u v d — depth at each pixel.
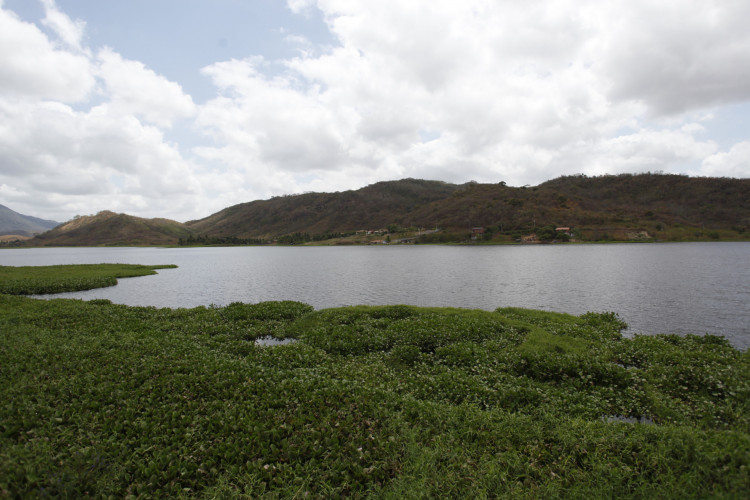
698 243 189.25
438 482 7.56
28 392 11.18
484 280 53.78
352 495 7.34
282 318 26.89
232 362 15.18
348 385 12.75
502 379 14.21
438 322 22.97
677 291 42.16
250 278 63.22
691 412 11.45
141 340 18.55
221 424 9.63
